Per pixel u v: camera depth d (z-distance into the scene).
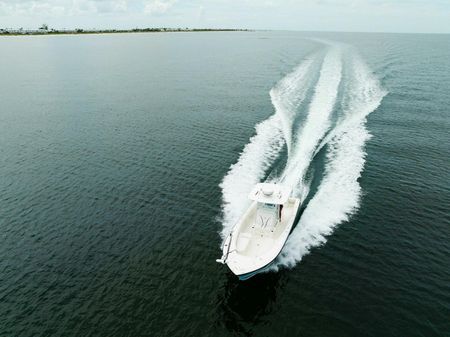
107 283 22.19
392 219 27.67
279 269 22.98
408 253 24.25
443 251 24.42
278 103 56.28
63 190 32.41
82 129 48.03
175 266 23.47
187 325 19.41
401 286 21.64
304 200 29.78
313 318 19.70
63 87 75.06
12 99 65.00
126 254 24.52
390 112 51.16
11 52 151.88
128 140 43.62
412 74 77.44
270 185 26.75
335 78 69.56
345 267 23.08
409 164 36.06
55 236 26.34
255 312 20.09
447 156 37.84
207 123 48.69
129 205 29.92
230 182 32.91
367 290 21.39
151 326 19.39
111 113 54.91
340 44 144.12
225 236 26.08
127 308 20.47
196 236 26.14
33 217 28.56
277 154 38.09
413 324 19.22
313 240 25.42
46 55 138.00
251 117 50.56
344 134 43.03
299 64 90.81
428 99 57.72
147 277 22.61
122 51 149.62
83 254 24.58
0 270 23.22
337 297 20.95
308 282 22.00
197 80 78.25
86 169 36.28
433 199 30.23
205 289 21.67
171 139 43.41
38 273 23.00
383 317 19.66
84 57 129.25
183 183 33.06
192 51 142.88
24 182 33.94
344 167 35.06
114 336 18.91
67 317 19.97
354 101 55.50
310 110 51.44
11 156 39.75
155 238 26.00
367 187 31.92
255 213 26.77
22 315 20.12
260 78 77.25
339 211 28.53
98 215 28.69
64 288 21.86
